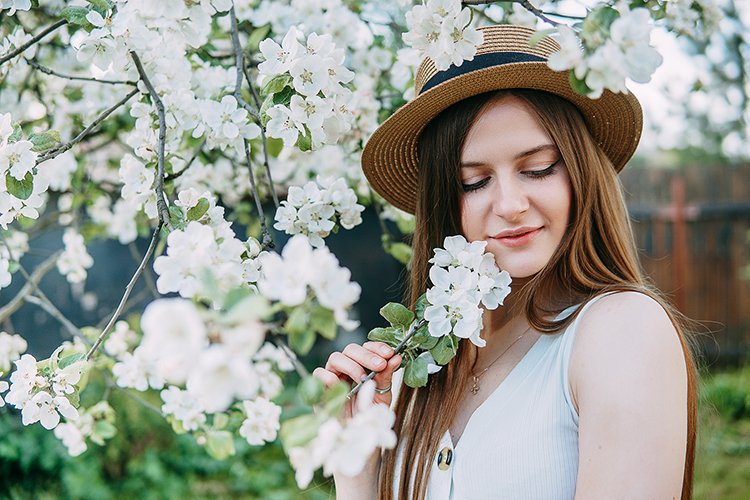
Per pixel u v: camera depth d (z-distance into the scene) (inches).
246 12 82.4
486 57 53.8
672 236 281.9
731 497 155.5
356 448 29.0
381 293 260.5
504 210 50.3
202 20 50.1
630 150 61.4
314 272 29.9
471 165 52.1
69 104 96.5
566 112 52.4
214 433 71.4
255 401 69.9
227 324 27.4
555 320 50.9
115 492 166.2
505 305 55.6
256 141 76.6
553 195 50.8
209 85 73.2
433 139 56.2
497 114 51.3
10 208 54.5
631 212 284.8
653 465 41.6
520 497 47.9
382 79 89.0
